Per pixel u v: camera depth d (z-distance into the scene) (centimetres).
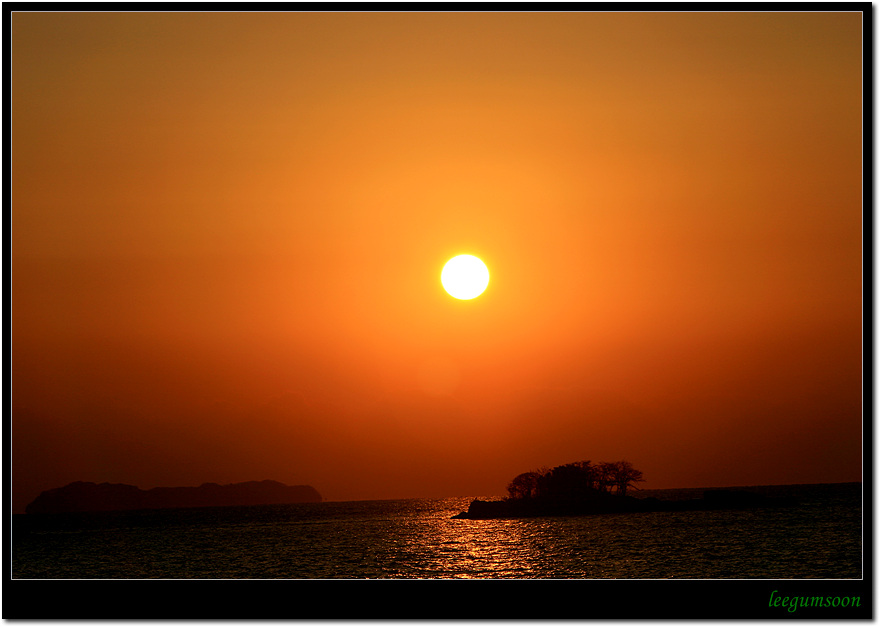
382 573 8069
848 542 8975
